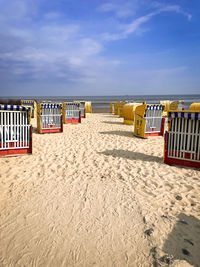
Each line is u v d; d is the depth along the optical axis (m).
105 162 6.50
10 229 3.18
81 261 2.59
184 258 2.58
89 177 5.27
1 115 6.65
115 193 4.36
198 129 5.74
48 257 2.65
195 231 3.10
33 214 3.57
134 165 6.21
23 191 4.43
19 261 2.59
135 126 10.84
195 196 4.22
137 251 2.73
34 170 5.73
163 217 3.46
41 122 11.26
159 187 4.66
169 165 6.21
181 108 22.16
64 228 3.21
